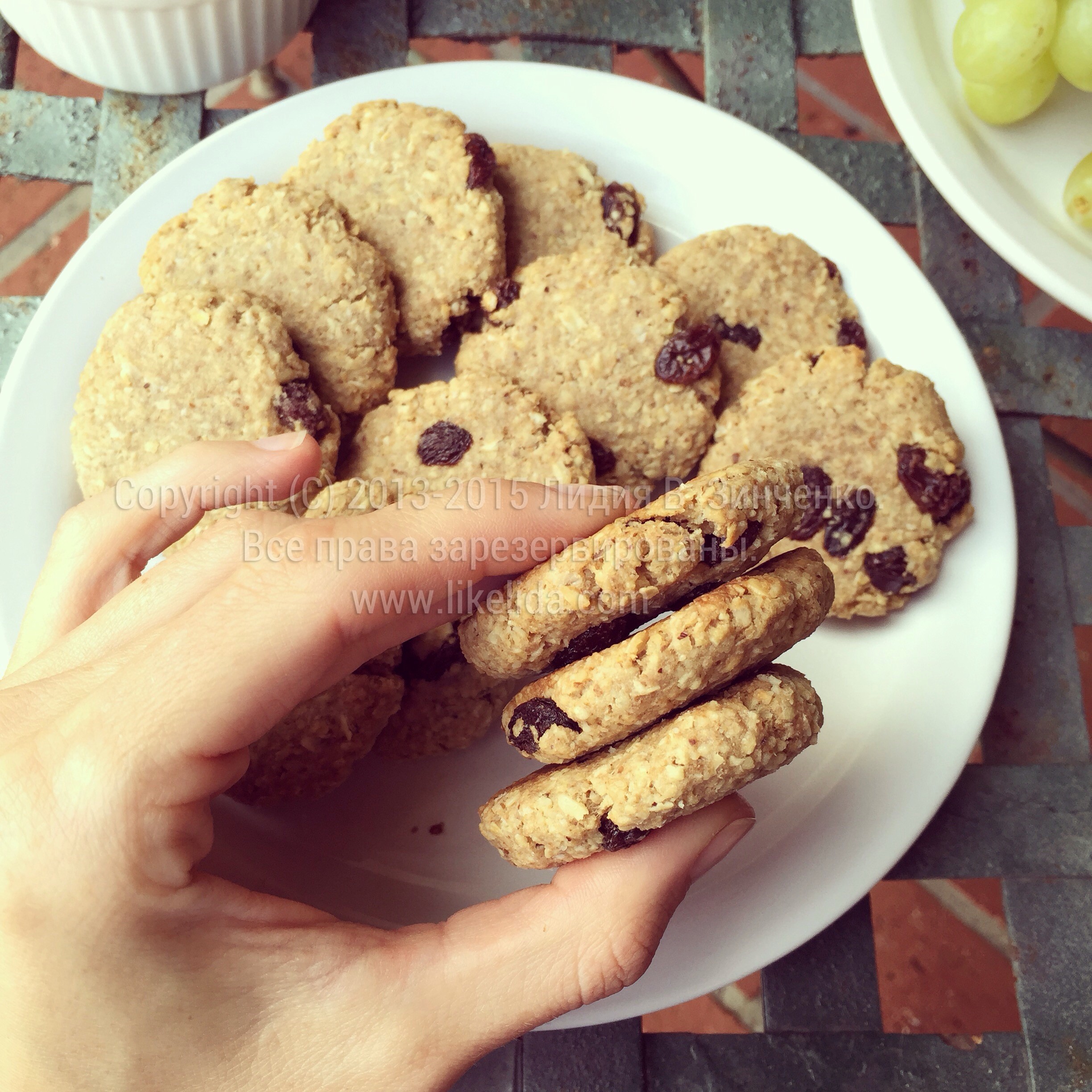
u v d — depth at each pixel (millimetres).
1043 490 339
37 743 221
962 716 297
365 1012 234
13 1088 221
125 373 304
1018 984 310
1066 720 323
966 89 331
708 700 231
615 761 232
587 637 243
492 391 307
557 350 314
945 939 428
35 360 311
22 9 315
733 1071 301
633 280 315
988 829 314
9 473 305
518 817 240
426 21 349
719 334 324
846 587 303
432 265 317
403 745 301
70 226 441
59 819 218
